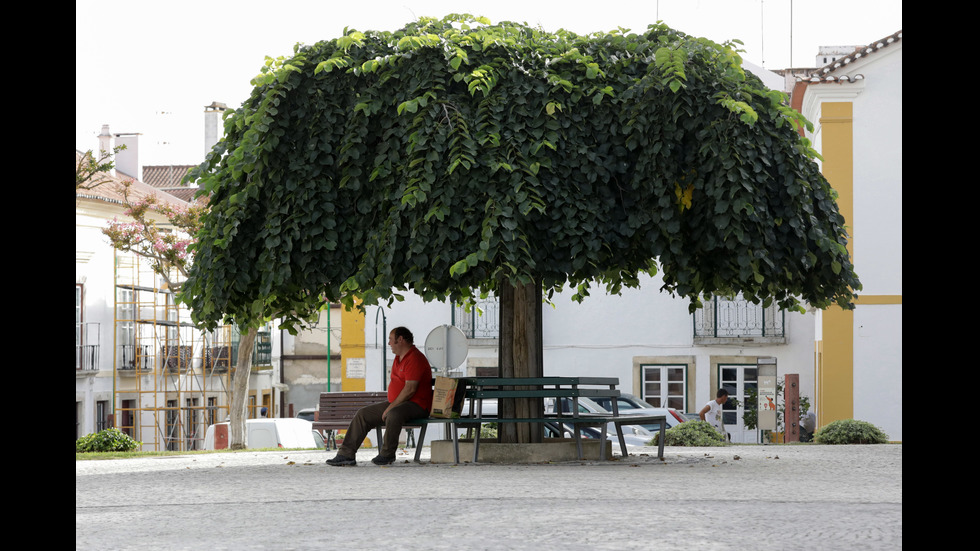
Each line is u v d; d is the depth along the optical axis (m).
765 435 25.03
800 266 11.29
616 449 15.35
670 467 10.37
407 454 13.91
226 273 11.04
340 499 7.40
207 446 28.98
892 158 25.28
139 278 40.31
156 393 39.06
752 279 11.52
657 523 5.83
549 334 31.14
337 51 11.07
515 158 10.49
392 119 10.91
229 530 5.85
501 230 10.23
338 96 11.05
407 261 10.73
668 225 10.66
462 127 10.47
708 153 10.70
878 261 25.30
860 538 5.23
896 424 25.14
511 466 10.47
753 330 30.59
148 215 38.56
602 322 31.05
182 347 42.19
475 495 7.45
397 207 10.57
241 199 10.88
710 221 10.67
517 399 11.48
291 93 10.97
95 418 36.78
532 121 10.69
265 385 48.38
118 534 5.77
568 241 10.63
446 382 10.99
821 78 25.22
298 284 11.12
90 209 36.66
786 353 30.45
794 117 11.09
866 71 25.39
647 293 31.02
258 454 15.59
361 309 12.17
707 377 30.73
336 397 17.81
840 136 25.39
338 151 10.98
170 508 7.12
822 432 16.25
